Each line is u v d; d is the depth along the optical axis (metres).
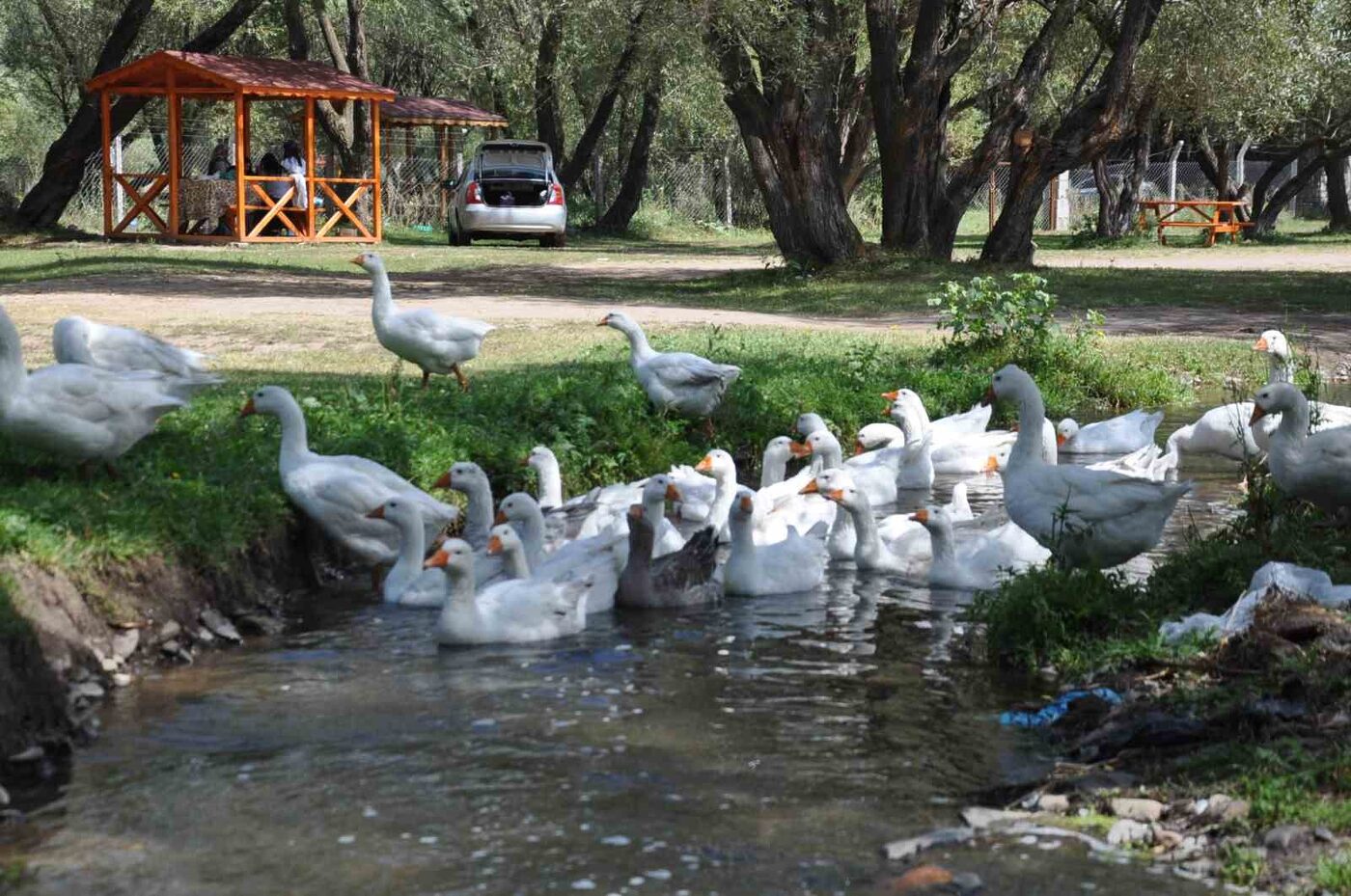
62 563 7.86
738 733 6.89
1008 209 29.64
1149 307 24.84
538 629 8.64
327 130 44.47
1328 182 51.78
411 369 15.86
